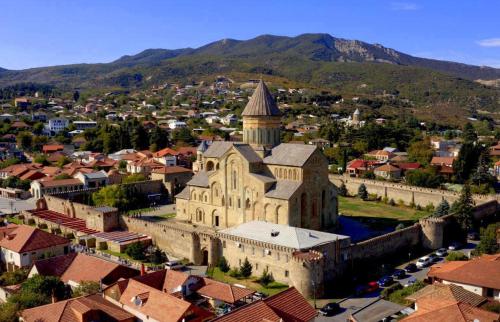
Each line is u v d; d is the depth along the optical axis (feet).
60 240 359.87
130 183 568.00
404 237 378.53
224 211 432.66
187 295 268.41
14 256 342.85
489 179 617.21
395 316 259.60
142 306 235.40
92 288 265.95
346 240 329.31
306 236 325.62
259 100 436.35
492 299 253.24
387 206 550.36
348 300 287.48
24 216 495.41
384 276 323.57
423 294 256.32
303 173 394.73
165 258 364.99
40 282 269.85
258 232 342.85
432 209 523.70
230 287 268.00
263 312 211.00
